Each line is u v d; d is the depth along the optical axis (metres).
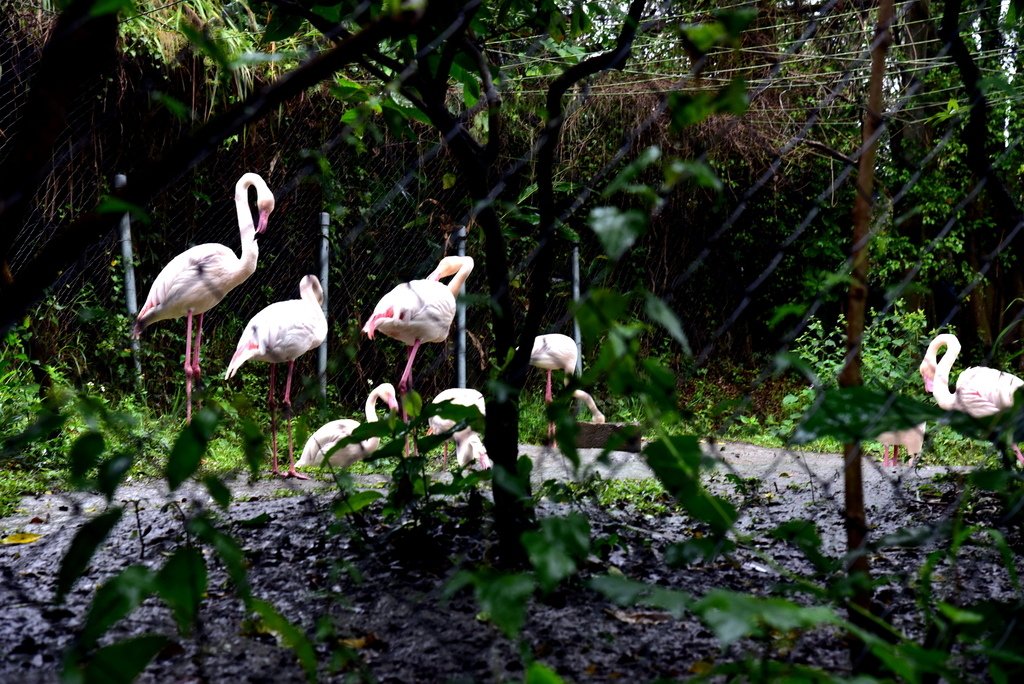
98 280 9.02
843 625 1.25
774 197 12.81
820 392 1.57
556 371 11.48
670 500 5.12
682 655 2.42
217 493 1.37
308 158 1.81
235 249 10.13
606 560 3.22
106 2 1.14
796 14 9.72
